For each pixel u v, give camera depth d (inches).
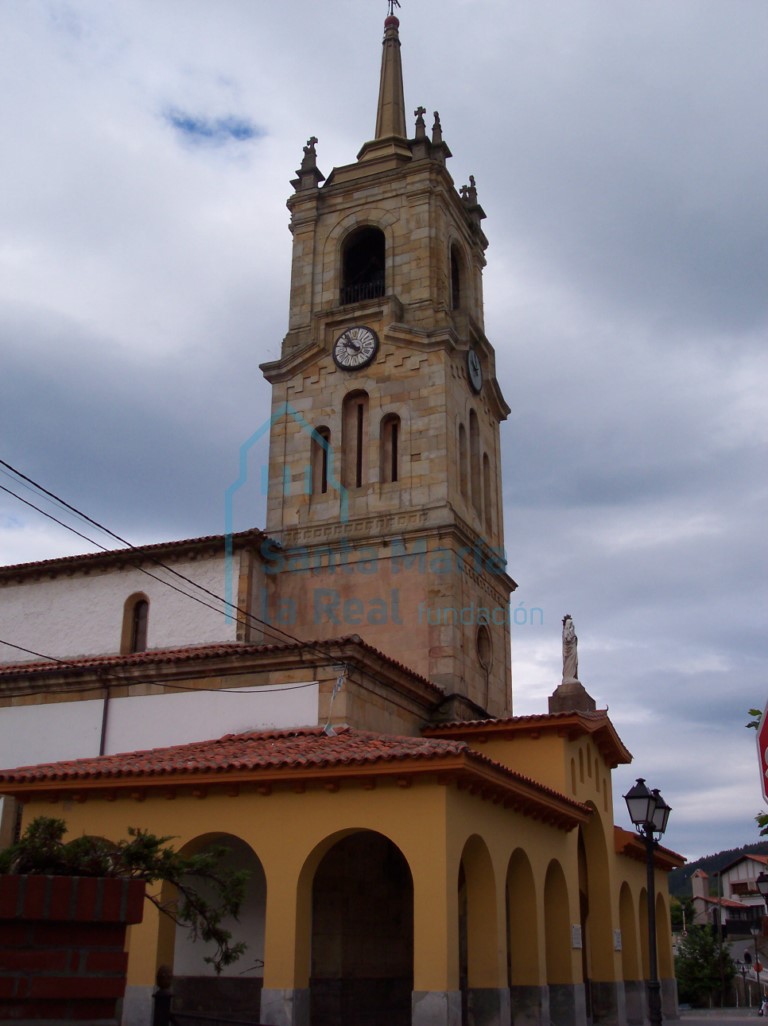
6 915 274.4
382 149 1558.8
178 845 803.4
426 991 712.4
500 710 1358.3
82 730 1057.5
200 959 917.2
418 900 735.1
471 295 1579.7
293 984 739.4
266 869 776.3
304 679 989.8
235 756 840.9
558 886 1018.1
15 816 995.9
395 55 1704.0
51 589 1309.1
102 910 288.5
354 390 1376.7
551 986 986.1
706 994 2650.1
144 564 1270.9
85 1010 282.0
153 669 1047.0
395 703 1082.1
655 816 891.4
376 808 768.3
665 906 1572.3
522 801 895.7
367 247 1565.0
